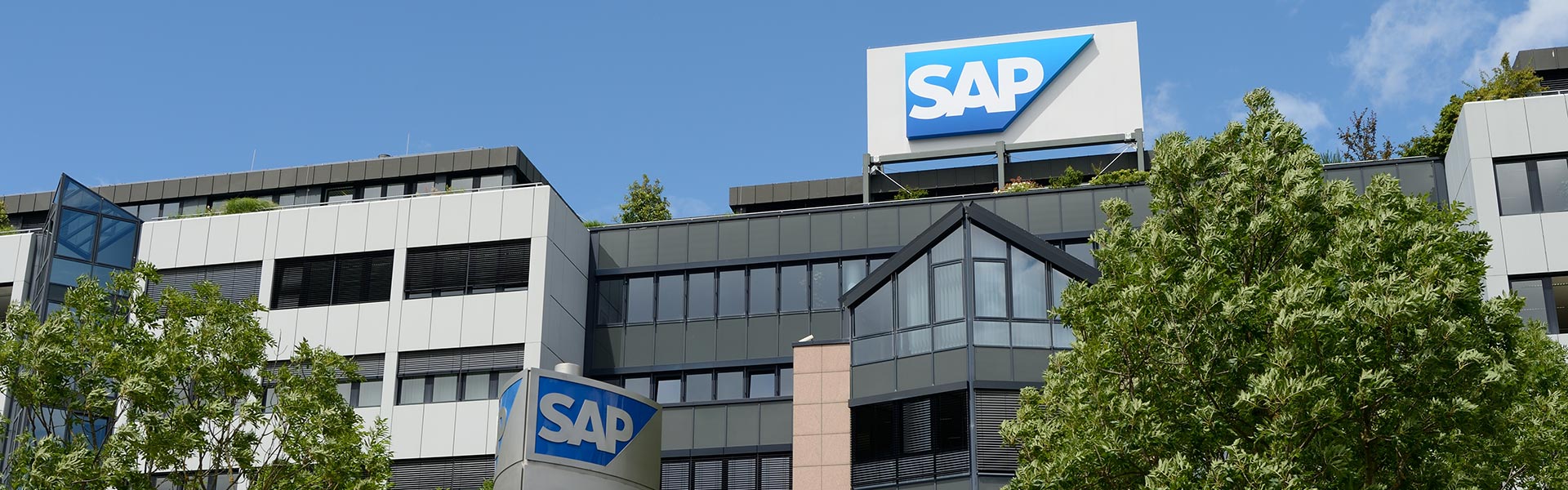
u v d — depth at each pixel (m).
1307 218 17.62
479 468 32.41
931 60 43.31
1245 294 16.47
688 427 33.25
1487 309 16.05
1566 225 28.70
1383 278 16.25
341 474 23.52
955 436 25.95
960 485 25.55
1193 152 18.98
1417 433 15.55
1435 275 15.81
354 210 35.97
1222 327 16.59
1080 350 18.92
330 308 34.97
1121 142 41.03
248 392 24.62
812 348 28.66
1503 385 15.47
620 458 22.56
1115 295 18.17
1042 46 42.53
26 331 22.91
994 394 26.00
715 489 32.72
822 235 34.94
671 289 35.53
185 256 36.59
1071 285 19.58
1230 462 15.79
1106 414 17.27
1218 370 16.58
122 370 22.72
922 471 26.17
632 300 35.66
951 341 26.66
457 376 33.44
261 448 32.16
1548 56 42.59
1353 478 15.98
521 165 50.81
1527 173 29.48
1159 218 18.92
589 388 22.62
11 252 37.00
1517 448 17.64
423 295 34.66
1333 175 32.91
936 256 27.77
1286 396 15.35
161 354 22.98
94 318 23.69
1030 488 18.22
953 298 27.05
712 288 35.19
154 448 22.36
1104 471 16.98
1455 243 16.58
